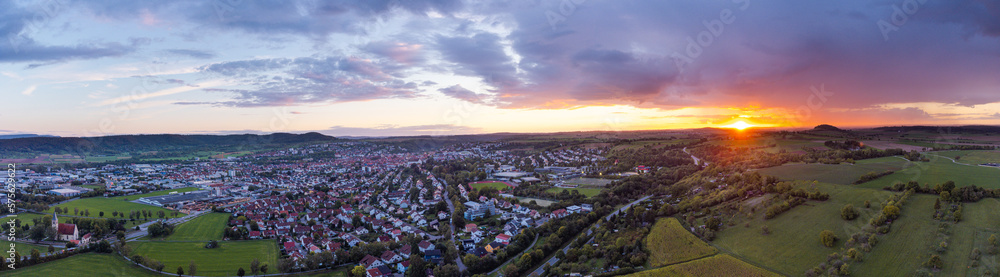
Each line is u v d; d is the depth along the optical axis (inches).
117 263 6929.1
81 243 7805.1
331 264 7130.9
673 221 7829.7
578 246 7485.2
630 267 6318.9
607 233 7815.0
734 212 7770.7
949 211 6205.7
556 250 7564.0
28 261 6633.9
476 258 6835.6
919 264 5260.8
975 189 6624.0
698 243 6761.8
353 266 7116.1
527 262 6811.0
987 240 5364.2
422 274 6368.1
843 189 7780.5
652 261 6496.1
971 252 5246.1
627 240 7362.2
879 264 5388.8
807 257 5920.3
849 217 6545.3
